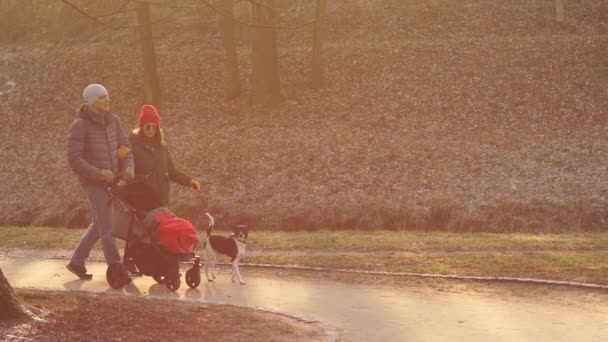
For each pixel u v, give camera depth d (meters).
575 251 15.35
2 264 14.46
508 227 22.30
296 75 34.72
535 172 25.17
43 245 17.19
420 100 31.81
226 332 8.04
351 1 41.47
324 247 16.20
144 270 11.33
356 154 27.08
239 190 25.73
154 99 34.03
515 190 23.98
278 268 13.45
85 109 11.49
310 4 41.59
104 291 10.95
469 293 11.05
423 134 29.30
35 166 29.89
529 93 31.72
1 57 41.56
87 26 42.69
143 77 35.59
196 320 8.54
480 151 26.97
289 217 23.83
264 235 19.56
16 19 45.12
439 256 14.33
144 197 11.47
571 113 30.30
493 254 14.52
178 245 11.08
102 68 37.84
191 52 38.06
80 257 12.22
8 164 30.50
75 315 8.44
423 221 22.98
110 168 11.52
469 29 39.00
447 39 37.66
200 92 34.53
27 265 14.23
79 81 37.16
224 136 29.95
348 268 13.27
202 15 41.88
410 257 14.25
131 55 38.53
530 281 11.70
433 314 9.55
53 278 12.47
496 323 8.98
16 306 8.06
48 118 34.78
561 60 33.75
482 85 32.47
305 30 39.84
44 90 36.91
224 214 24.44
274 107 32.31
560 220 22.36
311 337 7.99
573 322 9.03
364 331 8.57
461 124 30.11
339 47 36.44
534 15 39.59
